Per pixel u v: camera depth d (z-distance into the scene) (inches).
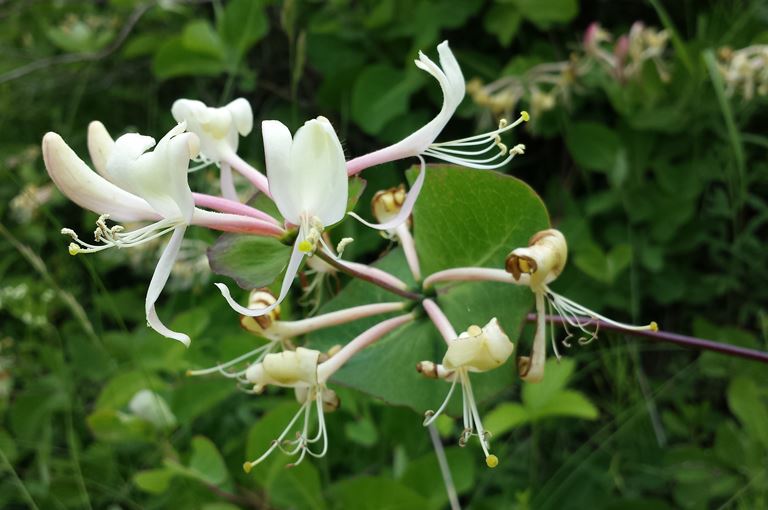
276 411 15.0
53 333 21.3
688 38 23.4
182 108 11.3
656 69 20.7
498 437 19.5
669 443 19.3
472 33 23.7
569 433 19.1
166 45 22.0
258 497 16.1
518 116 23.1
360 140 23.4
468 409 11.0
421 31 22.0
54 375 19.8
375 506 14.9
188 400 16.4
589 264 18.6
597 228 21.9
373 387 11.5
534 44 23.3
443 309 11.5
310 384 10.9
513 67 22.0
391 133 21.9
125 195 10.4
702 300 20.6
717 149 20.8
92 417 16.2
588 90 22.1
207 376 16.8
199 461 15.6
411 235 12.3
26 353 21.4
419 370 10.9
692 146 21.2
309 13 23.6
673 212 20.8
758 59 19.8
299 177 9.9
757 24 21.8
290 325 11.5
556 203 22.4
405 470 15.8
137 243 10.3
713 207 21.1
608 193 21.0
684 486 17.1
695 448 17.4
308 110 24.0
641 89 20.9
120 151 10.0
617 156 20.1
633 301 18.8
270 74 24.8
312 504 15.2
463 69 23.5
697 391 20.2
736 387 16.4
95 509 17.6
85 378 19.9
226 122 11.3
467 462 15.8
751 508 16.4
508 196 11.4
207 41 21.9
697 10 23.5
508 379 11.2
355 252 18.6
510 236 11.5
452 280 11.4
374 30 22.7
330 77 22.5
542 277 10.8
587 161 21.2
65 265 23.3
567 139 21.4
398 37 22.7
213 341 18.6
